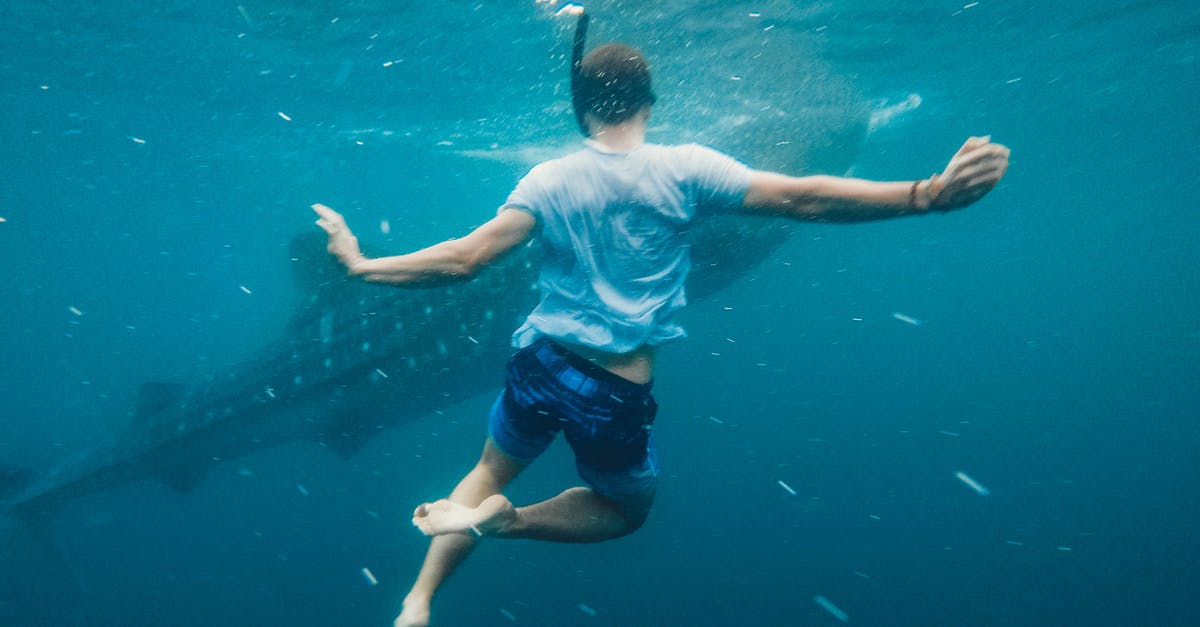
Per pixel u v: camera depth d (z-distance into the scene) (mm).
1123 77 18031
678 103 10742
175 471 11062
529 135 17203
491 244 1854
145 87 16688
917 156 25500
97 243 51156
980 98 19016
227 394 10320
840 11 11555
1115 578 26188
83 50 14375
